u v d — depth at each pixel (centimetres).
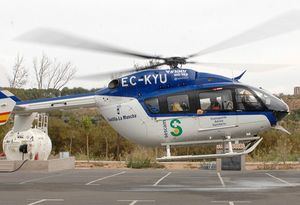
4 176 2439
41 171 2750
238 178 2364
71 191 1750
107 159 3803
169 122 1666
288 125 4331
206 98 1669
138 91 1700
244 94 1677
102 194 1652
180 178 2373
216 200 1477
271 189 1817
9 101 1928
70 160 3155
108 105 1734
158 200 1481
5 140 2753
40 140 2767
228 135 1683
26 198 1527
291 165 3125
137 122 1688
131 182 2144
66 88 6272
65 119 4825
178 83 1686
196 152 3491
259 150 3684
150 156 3403
